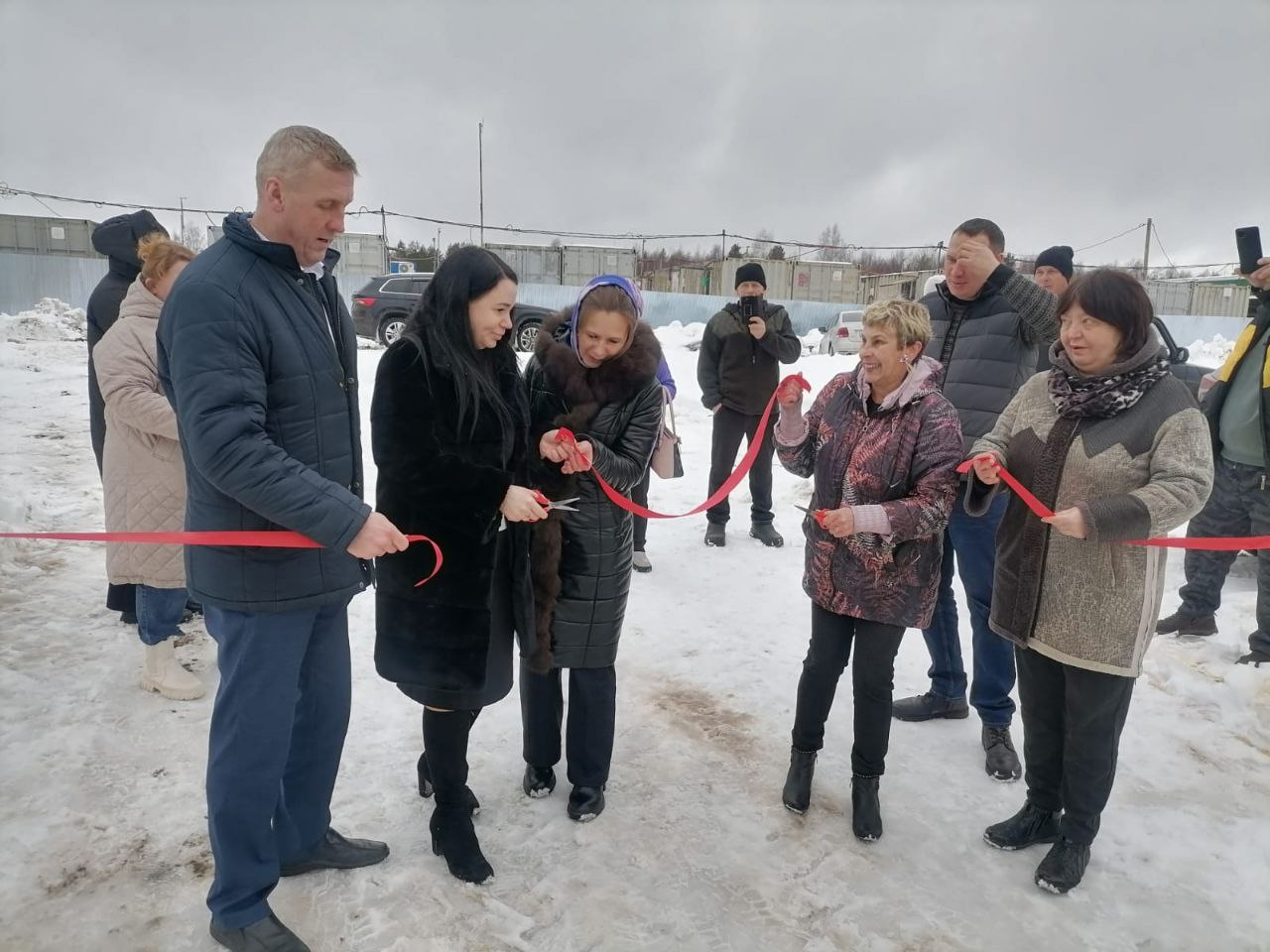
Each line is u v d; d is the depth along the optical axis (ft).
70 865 7.86
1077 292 7.59
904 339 8.32
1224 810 9.41
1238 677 11.94
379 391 7.05
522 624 8.05
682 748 10.52
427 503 7.02
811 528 9.16
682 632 14.07
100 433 12.57
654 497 22.52
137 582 10.59
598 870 8.14
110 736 10.03
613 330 8.01
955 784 9.86
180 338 5.82
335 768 7.80
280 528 6.40
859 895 7.95
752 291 17.94
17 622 13.14
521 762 10.03
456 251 7.14
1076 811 8.04
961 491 9.95
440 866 8.07
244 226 6.27
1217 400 13.61
